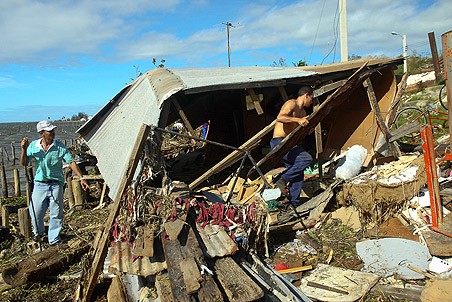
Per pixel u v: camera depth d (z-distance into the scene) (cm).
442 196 510
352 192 525
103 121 1010
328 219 543
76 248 573
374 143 734
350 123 802
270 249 483
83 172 1141
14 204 965
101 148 871
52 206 621
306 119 549
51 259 536
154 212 407
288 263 448
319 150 689
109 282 471
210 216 424
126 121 785
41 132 598
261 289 312
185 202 414
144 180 441
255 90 827
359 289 382
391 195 499
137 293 412
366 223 512
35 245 626
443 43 472
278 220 547
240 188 636
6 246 640
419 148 843
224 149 1077
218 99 1001
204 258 351
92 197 953
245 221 434
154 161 466
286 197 597
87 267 447
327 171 743
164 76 725
